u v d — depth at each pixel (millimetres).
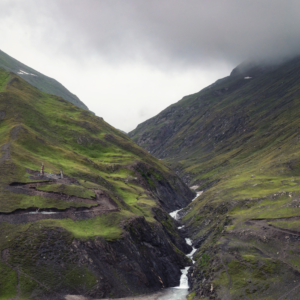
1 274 63219
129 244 87562
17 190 86188
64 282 68312
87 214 91000
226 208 131000
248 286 78188
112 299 71125
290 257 82375
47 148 133250
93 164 147000
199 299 80125
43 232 75938
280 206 109312
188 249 123438
